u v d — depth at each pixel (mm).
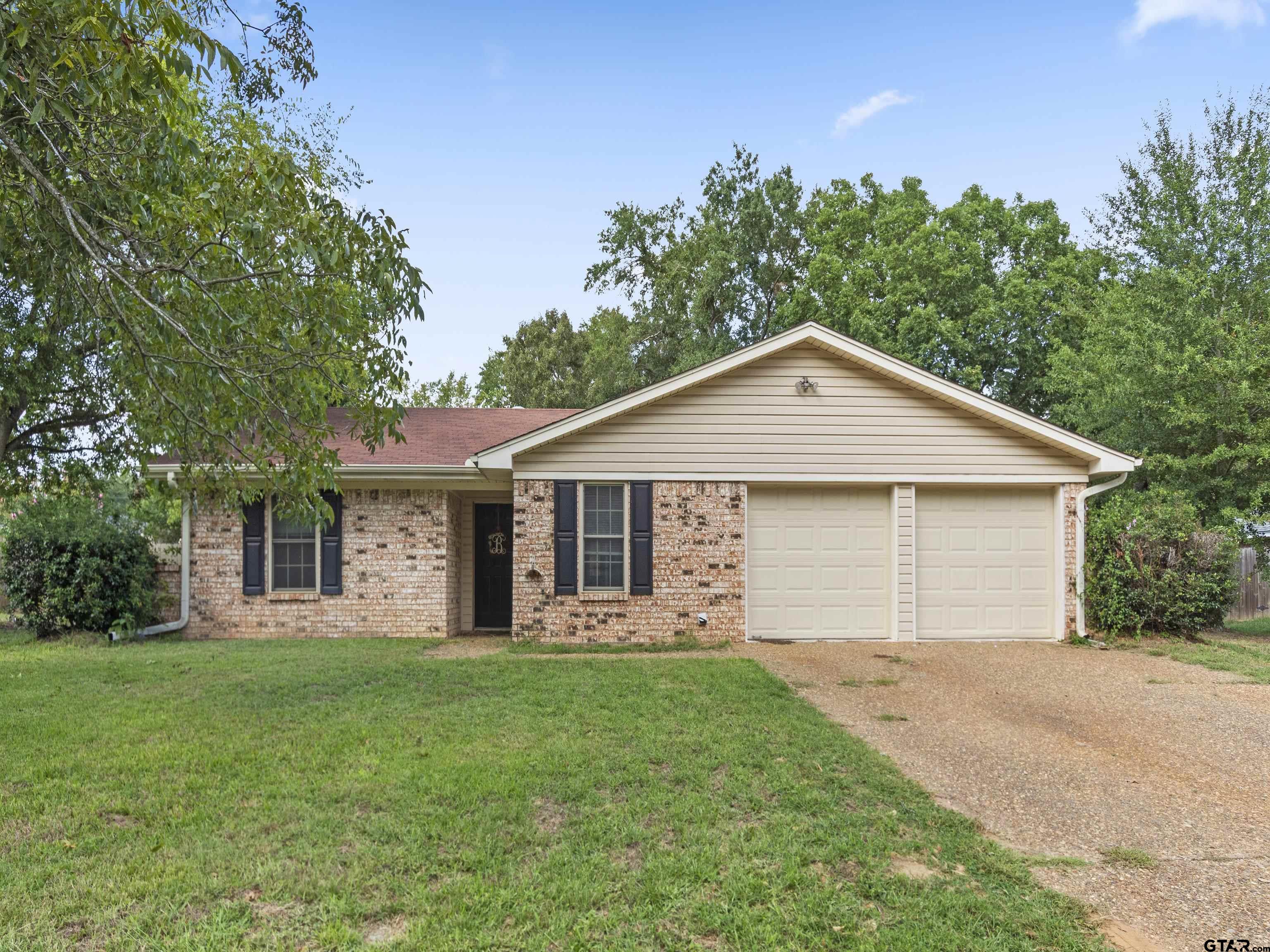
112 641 11430
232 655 10062
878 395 11992
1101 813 4895
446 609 12844
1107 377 18672
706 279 28297
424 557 12875
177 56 4207
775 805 4785
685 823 4438
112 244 5699
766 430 11930
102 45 4367
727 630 11773
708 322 29297
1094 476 13266
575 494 11805
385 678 8430
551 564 11727
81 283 5629
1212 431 16953
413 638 12578
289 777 5109
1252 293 17688
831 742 6133
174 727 6324
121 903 3471
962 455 12008
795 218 29688
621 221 30547
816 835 4316
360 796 4742
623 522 11906
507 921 3383
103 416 12789
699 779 5164
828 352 11992
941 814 4734
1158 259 19641
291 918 3373
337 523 12820
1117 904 3670
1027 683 8820
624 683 8164
